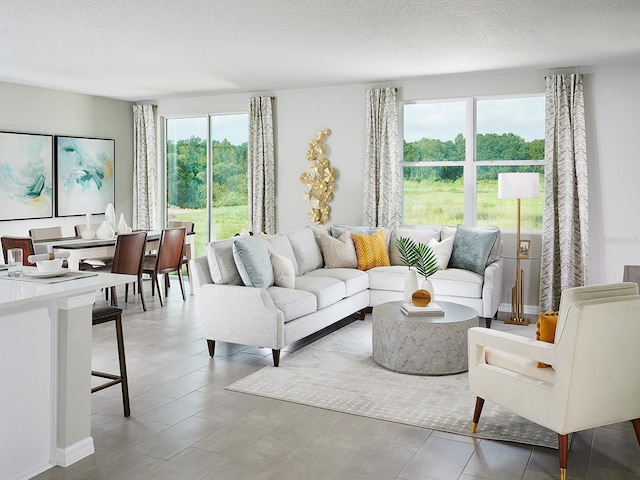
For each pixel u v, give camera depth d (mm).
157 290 7625
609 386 2879
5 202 7312
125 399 3650
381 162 7305
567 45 5371
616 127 6273
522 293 6301
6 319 2824
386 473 2951
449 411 3779
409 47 5445
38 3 4141
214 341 4973
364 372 4586
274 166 8133
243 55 5785
